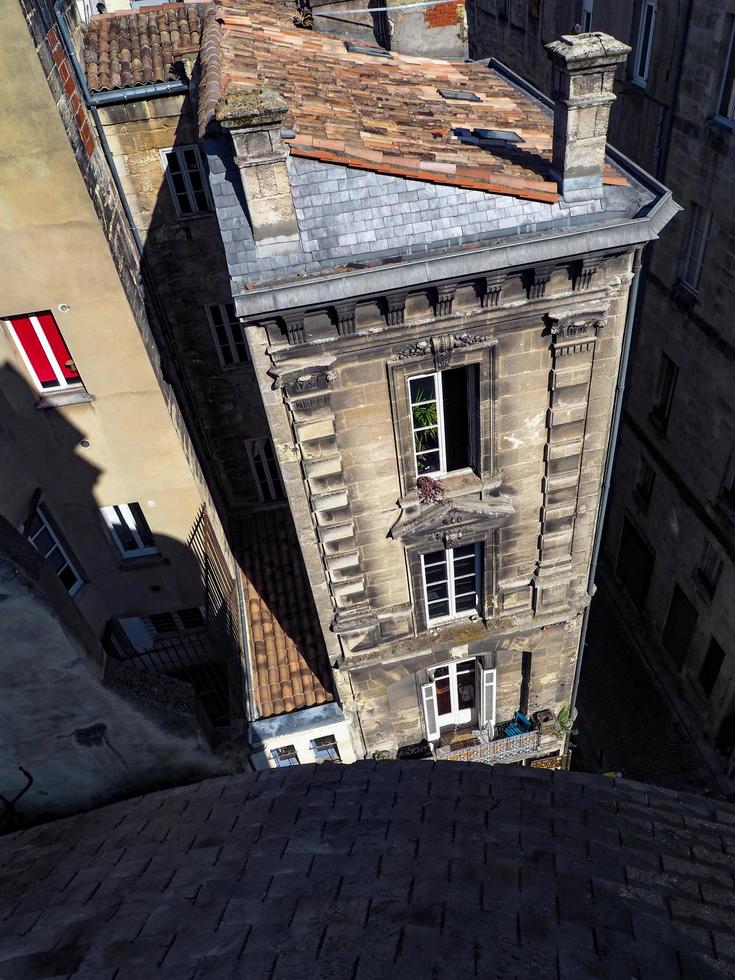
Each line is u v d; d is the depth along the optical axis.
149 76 14.73
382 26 19.22
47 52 11.65
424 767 9.38
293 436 12.77
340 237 11.15
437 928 6.34
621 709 22.83
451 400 13.36
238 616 18.97
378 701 17.50
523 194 11.24
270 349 11.55
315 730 17.48
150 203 16.31
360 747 18.61
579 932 6.41
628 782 9.41
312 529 14.16
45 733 8.67
